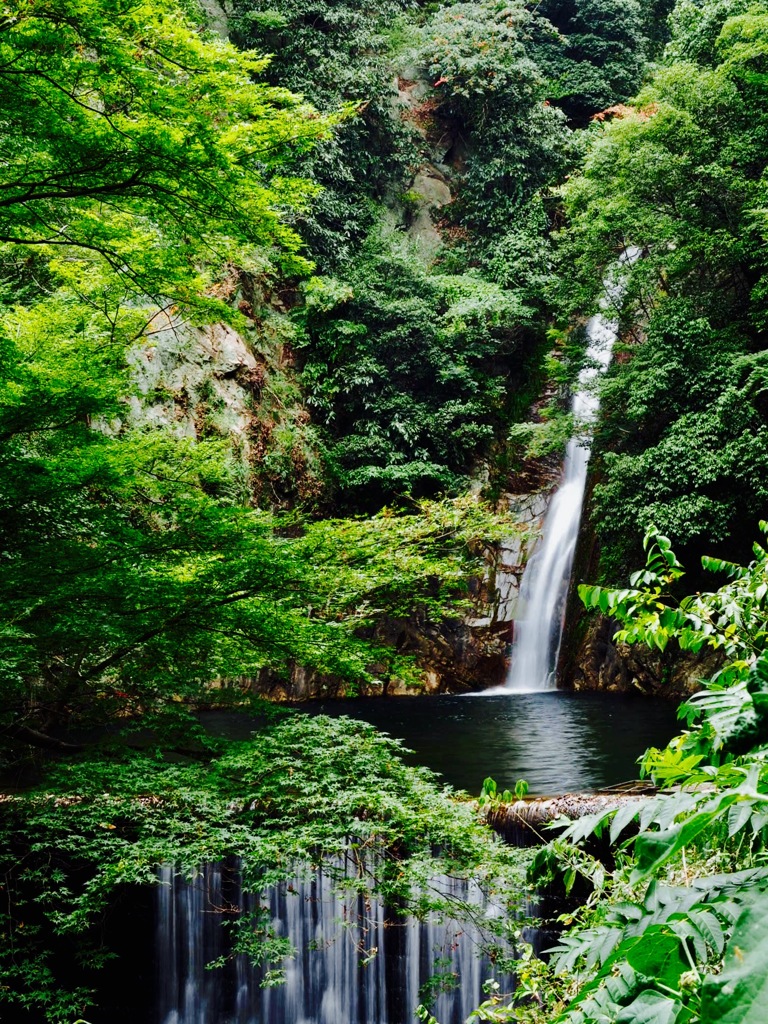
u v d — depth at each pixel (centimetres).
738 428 1539
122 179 505
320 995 780
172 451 785
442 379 2139
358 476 2053
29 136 488
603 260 1903
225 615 651
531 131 2445
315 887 789
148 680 717
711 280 1802
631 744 1234
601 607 243
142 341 891
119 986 823
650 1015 82
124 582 602
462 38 2497
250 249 648
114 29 441
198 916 819
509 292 2280
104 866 591
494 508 2164
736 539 1653
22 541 621
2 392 600
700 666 1723
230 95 492
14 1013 768
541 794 946
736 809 100
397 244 2234
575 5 2842
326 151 2184
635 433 1838
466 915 609
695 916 90
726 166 1666
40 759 874
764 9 1688
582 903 654
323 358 2142
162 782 644
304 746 659
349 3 2323
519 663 2056
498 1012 237
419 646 1983
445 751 1202
